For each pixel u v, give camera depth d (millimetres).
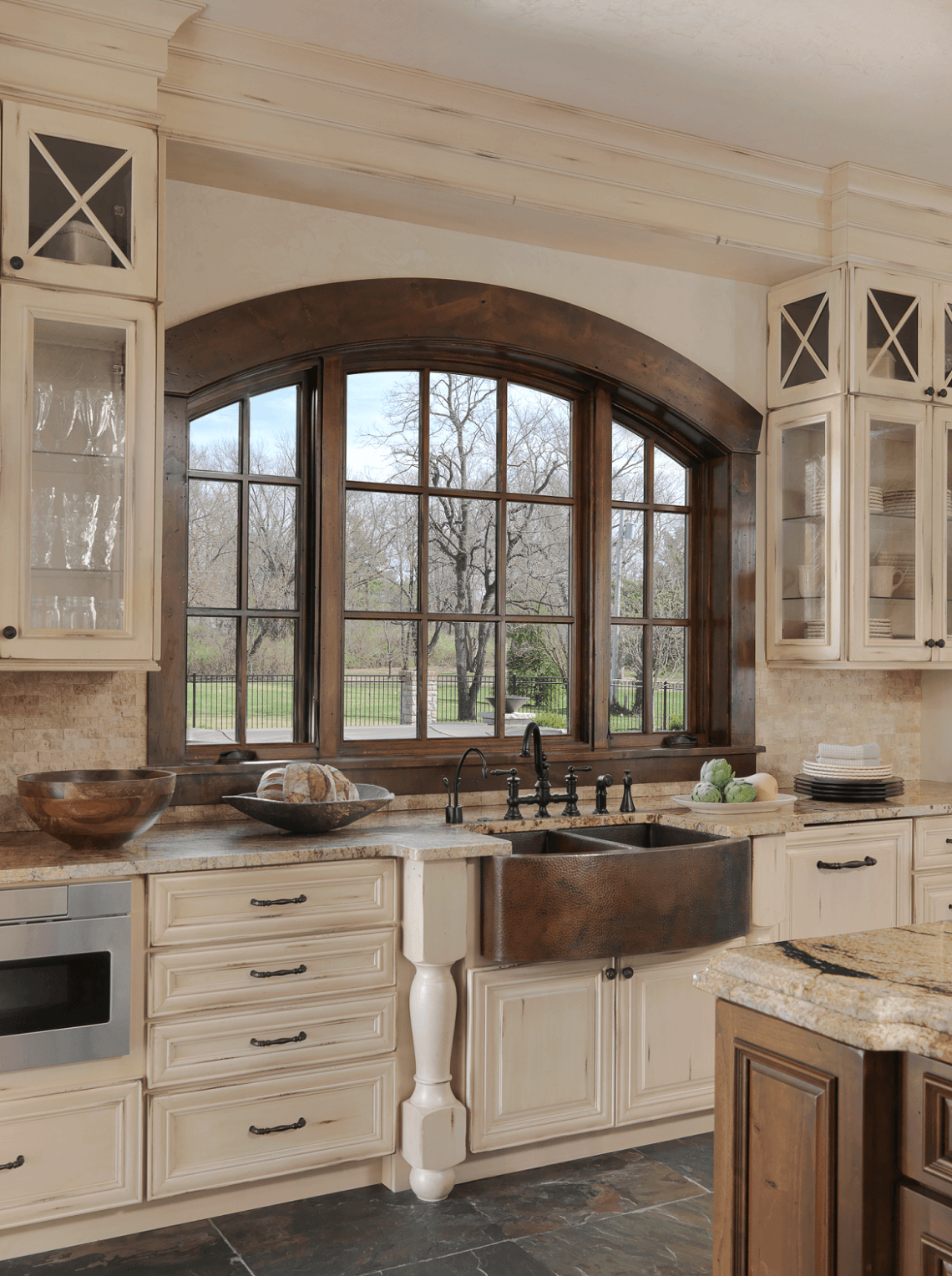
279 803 2926
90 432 2799
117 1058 2568
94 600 2801
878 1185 1314
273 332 3387
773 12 2945
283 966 2762
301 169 3217
